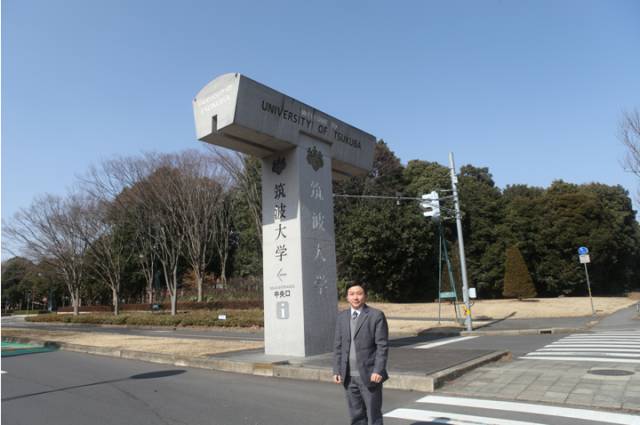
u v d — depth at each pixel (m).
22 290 75.12
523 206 45.94
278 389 8.85
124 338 20.70
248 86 11.53
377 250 36.34
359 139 15.35
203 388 9.16
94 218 40.53
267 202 13.45
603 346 12.51
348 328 5.13
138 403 7.98
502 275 43.06
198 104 12.19
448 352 11.57
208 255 44.75
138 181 39.25
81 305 59.91
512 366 9.83
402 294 39.31
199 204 40.31
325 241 13.30
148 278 45.78
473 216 44.97
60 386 9.92
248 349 14.26
